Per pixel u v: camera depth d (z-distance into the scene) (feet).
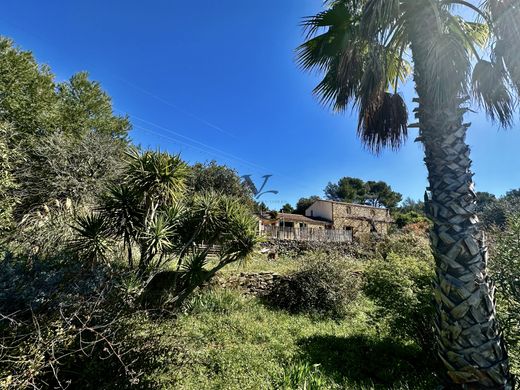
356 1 11.75
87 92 58.75
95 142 35.70
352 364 13.89
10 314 6.98
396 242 46.44
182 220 20.98
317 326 19.94
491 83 10.96
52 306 7.91
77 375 7.95
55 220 18.70
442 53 9.00
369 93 11.54
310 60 14.76
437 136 9.07
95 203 29.01
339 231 65.16
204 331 16.40
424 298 14.80
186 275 19.65
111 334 8.03
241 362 12.80
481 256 8.07
